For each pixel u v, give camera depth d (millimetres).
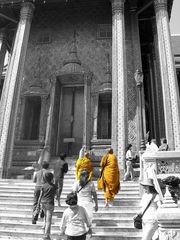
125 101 14539
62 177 8352
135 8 20406
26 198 9352
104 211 7867
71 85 19594
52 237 6461
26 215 7938
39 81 19547
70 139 18156
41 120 18359
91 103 18453
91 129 17703
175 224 3936
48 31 21438
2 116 15227
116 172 8289
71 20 21516
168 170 8391
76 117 18750
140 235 6469
